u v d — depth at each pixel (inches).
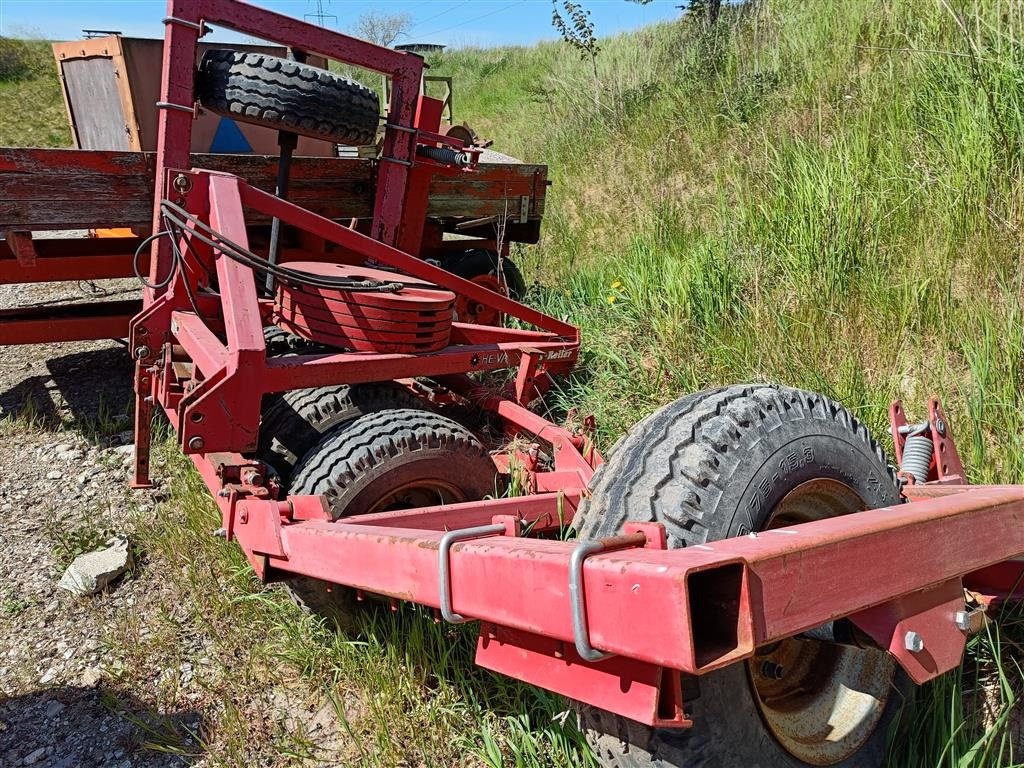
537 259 313.1
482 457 128.0
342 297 131.8
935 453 114.1
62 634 137.0
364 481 116.1
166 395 134.8
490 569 64.7
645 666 58.4
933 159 196.7
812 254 191.6
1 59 1011.9
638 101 377.4
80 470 191.5
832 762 83.2
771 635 56.8
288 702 118.6
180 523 159.5
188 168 145.1
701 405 88.4
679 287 206.7
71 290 346.6
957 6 237.6
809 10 327.9
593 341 206.7
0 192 154.4
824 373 167.6
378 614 121.5
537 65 760.3
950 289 168.9
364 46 161.2
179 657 129.0
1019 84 183.3
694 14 394.0
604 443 170.1
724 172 273.0
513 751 100.3
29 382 248.7
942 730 90.7
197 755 110.3
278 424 131.3
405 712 111.6
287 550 98.3
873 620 72.4
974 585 100.0
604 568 55.2
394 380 143.6
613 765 74.9
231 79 136.9
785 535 62.5
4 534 167.9
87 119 272.8
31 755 112.2
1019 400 140.6
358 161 202.1
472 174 223.9
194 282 142.5
